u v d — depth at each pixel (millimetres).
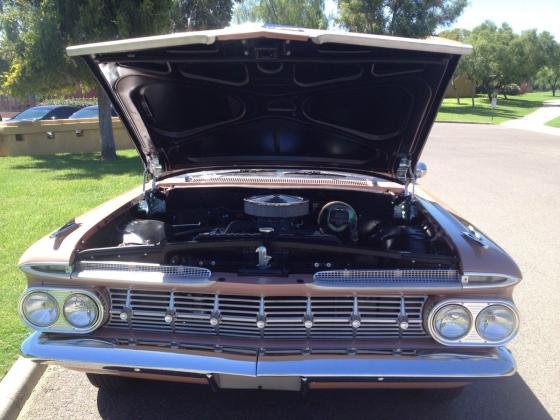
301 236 2551
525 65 50438
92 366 2268
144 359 2225
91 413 2762
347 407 2828
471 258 2275
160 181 3576
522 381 3117
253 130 3340
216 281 2215
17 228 5555
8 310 3633
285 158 3594
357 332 2291
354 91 2953
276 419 2717
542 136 20656
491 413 2803
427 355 2213
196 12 15836
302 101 3059
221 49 2471
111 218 2844
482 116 33406
